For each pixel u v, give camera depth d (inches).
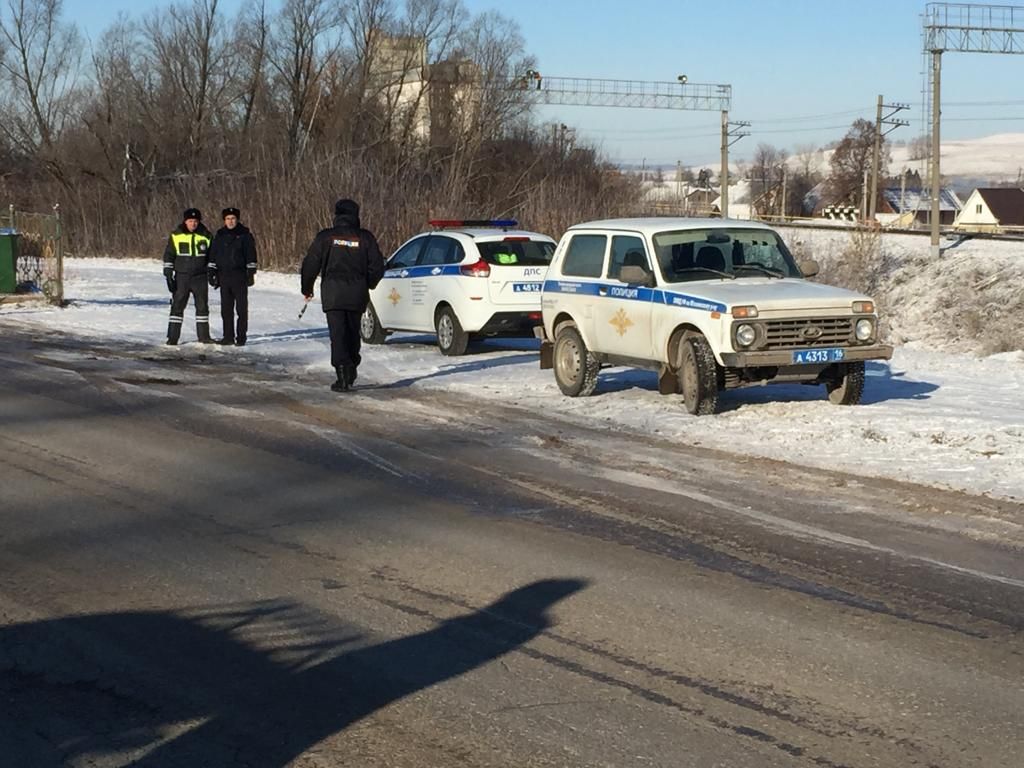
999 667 213.5
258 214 1657.2
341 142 2246.6
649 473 371.2
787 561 278.8
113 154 2251.5
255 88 2367.1
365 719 190.7
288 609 244.4
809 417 457.7
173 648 222.1
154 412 470.6
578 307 520.4
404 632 230.8
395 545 290.8
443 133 2258.9
